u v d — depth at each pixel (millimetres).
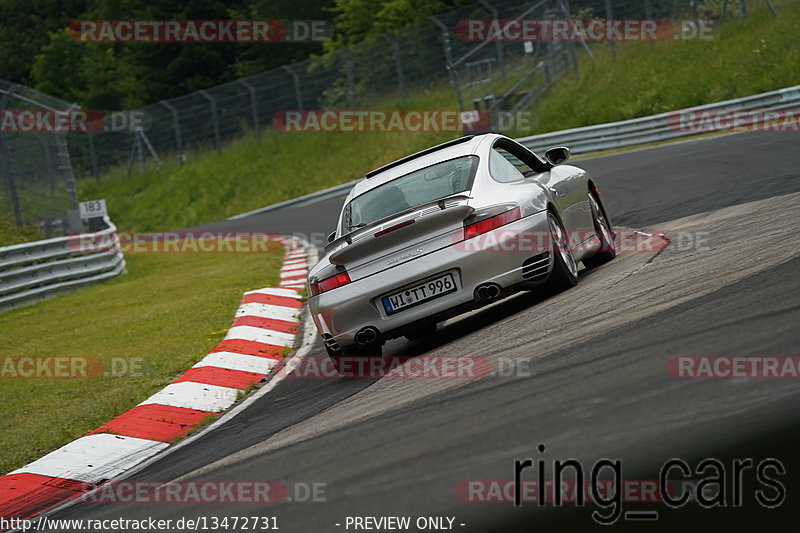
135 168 149625
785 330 14148
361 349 22125
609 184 53719
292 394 22234
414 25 121812
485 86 115688
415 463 12703
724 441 10805
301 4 169250
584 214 26328
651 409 12219
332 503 12023
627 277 23031
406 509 11055
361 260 21359
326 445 15320
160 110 146750
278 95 135625
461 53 120625
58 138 69312
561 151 26203
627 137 85000
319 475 13562
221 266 58438
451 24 116688
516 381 15656
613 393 13281
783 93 75375
